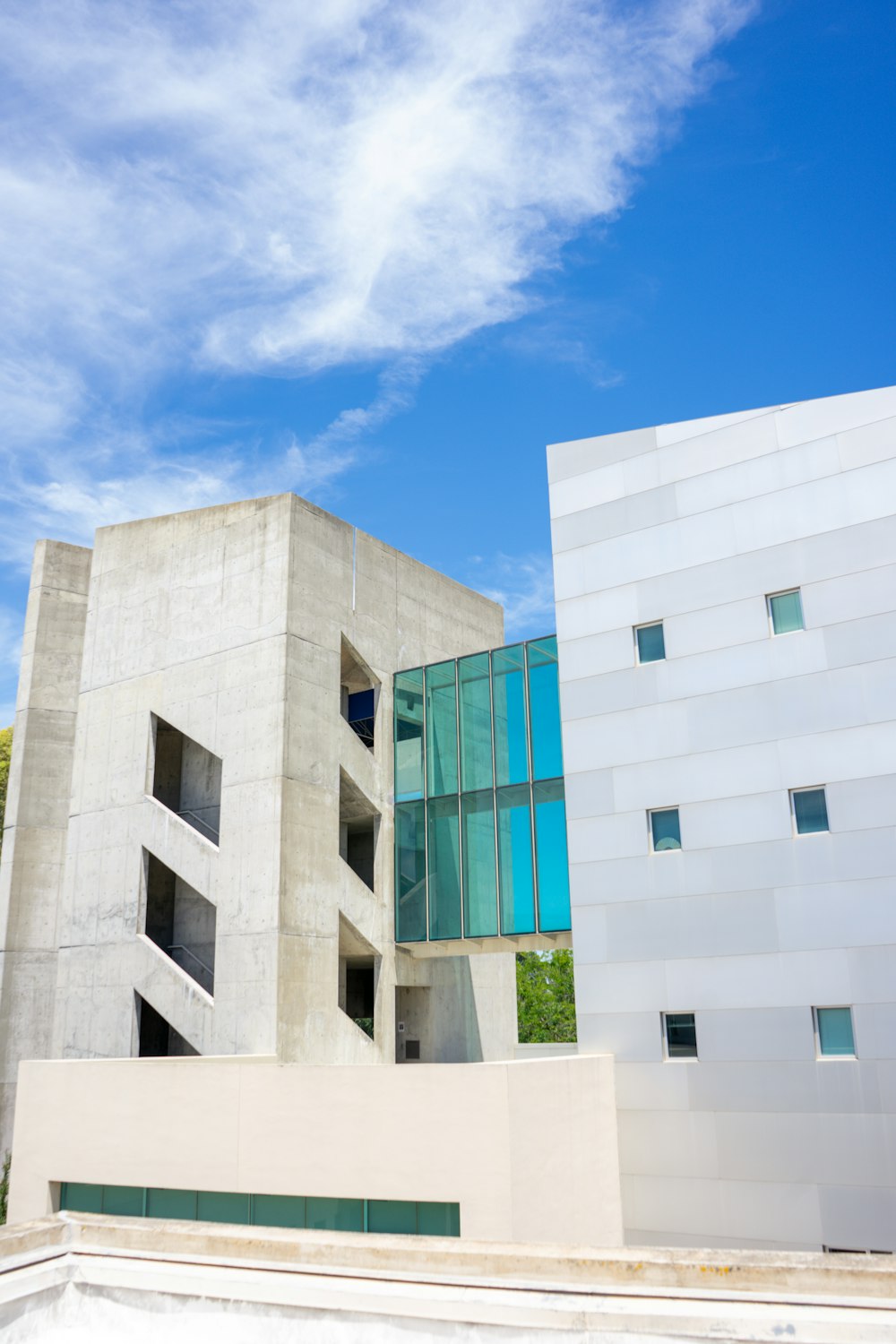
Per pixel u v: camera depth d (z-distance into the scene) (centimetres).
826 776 1950
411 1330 583
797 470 2106
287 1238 668
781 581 2081
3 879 3153
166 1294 636
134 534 3144
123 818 2911
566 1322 568
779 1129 1869
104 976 2822
